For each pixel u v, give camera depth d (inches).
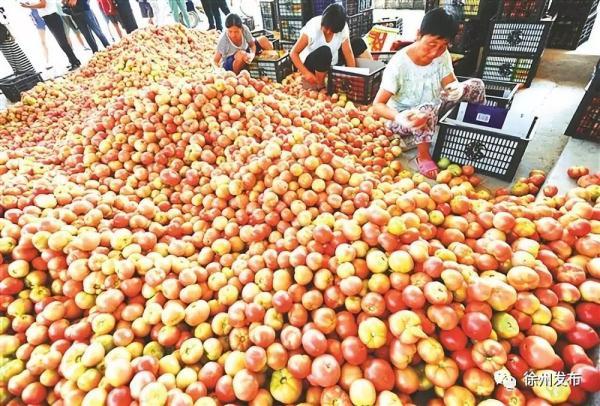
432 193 74.2
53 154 120.6
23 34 395.9
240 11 388.5
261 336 54.9
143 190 98.0
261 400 51.4
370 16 238.2
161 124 104.4
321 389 52.1
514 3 148.7
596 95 103.4
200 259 76.3
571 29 188.1
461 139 105.1
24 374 54.6
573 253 63.9
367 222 64.6
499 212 68.2
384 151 115.1
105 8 289.3
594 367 49.3
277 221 78.0
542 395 47.3
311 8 243.8
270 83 177.0
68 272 64.3
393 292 56.1
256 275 65.7
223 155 101.9
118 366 51.1
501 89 125.3
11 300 63.6
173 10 320.5
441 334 52.0
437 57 104.6
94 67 213.0
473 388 48.6
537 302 53.9
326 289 60.0
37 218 73.5
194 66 206.5
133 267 66.2
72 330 58.7
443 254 60.7
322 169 77.6
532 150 113.7
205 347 58.6
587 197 78.1
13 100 228.4
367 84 145.9
